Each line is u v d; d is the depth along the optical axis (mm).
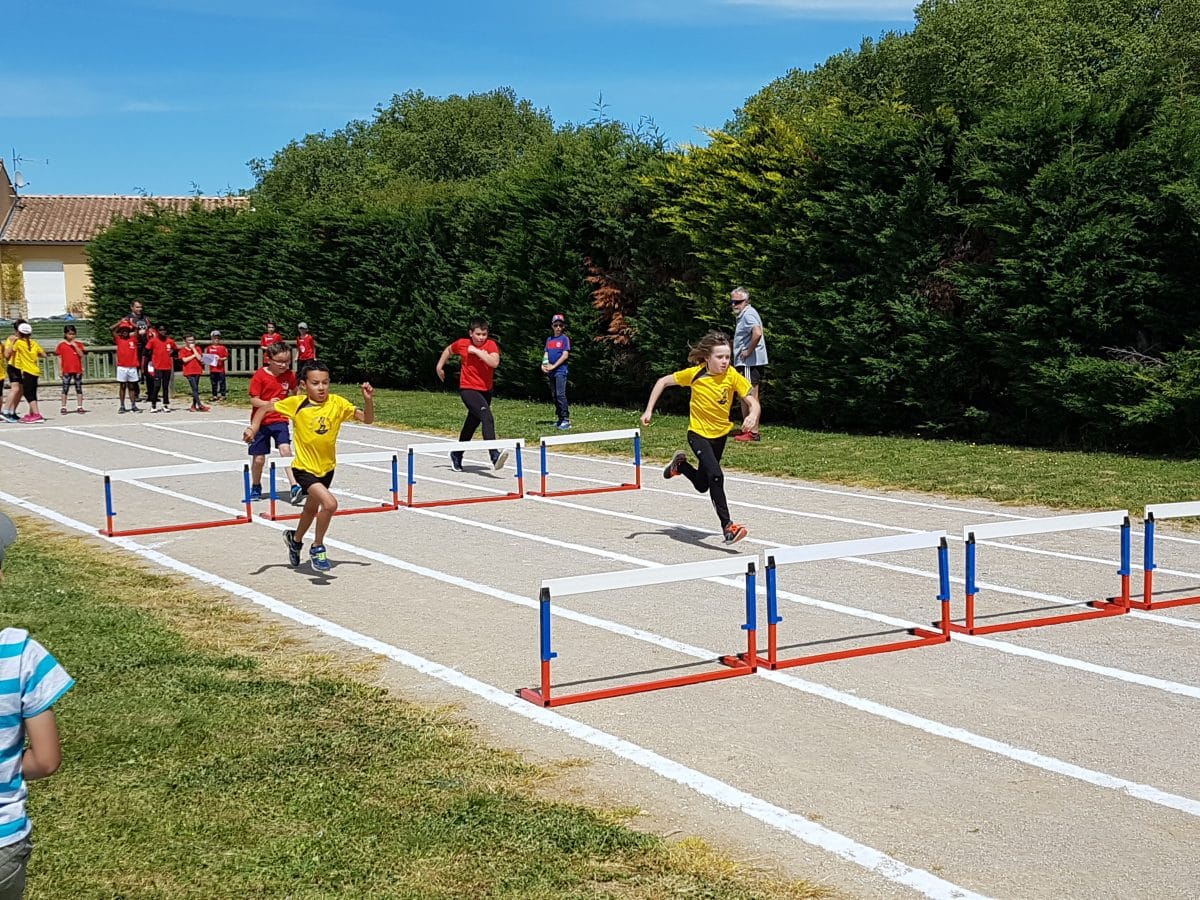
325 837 5180
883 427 21047
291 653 8117
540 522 13242
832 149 20609
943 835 5285
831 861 5031
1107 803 5629
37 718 3326
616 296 25562
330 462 10445
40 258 71875
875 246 20047
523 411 25562
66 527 12945
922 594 9789
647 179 24109
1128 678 7520
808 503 14312
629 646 8320
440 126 77000
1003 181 18219
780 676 7629
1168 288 16578
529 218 27656
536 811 5480
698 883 4805
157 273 39719
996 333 18219
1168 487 14156
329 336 34875
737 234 22500
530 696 7145
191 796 5617
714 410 11750
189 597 9695
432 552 11609
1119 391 16984
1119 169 16969
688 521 13219
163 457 19062
